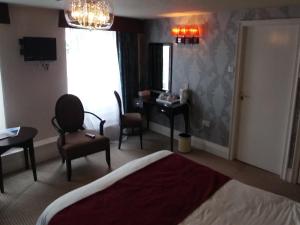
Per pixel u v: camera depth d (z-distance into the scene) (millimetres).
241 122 3879
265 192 1977
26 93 3678
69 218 1666
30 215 2684
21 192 3082
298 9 3002
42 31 3668
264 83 3508
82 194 1922
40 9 3586
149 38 5031
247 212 1732
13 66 3490
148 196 1918
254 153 3791
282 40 3232
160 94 4824
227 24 3684
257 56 3523
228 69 3785
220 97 3990
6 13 3234
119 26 4512
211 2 2930
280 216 1683
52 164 3799
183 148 4262
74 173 3543
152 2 2938
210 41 3957
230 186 2053
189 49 4305
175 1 2852
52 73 3891
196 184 2080
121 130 4352
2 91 3447
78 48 4152
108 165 3719
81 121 3859
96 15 1952
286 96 3301
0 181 3012
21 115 3684
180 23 4355
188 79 4438
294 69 3148
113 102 4773
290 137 3279
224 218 1682
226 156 4074
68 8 1986
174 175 2215
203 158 4082
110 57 4602
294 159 3273
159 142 4730
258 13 3344
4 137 3006
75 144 3322
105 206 1790
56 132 4086
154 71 5078
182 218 1685
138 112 5230
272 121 3504
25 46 3434
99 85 4523
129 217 1686
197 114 4402
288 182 3371
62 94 4066
